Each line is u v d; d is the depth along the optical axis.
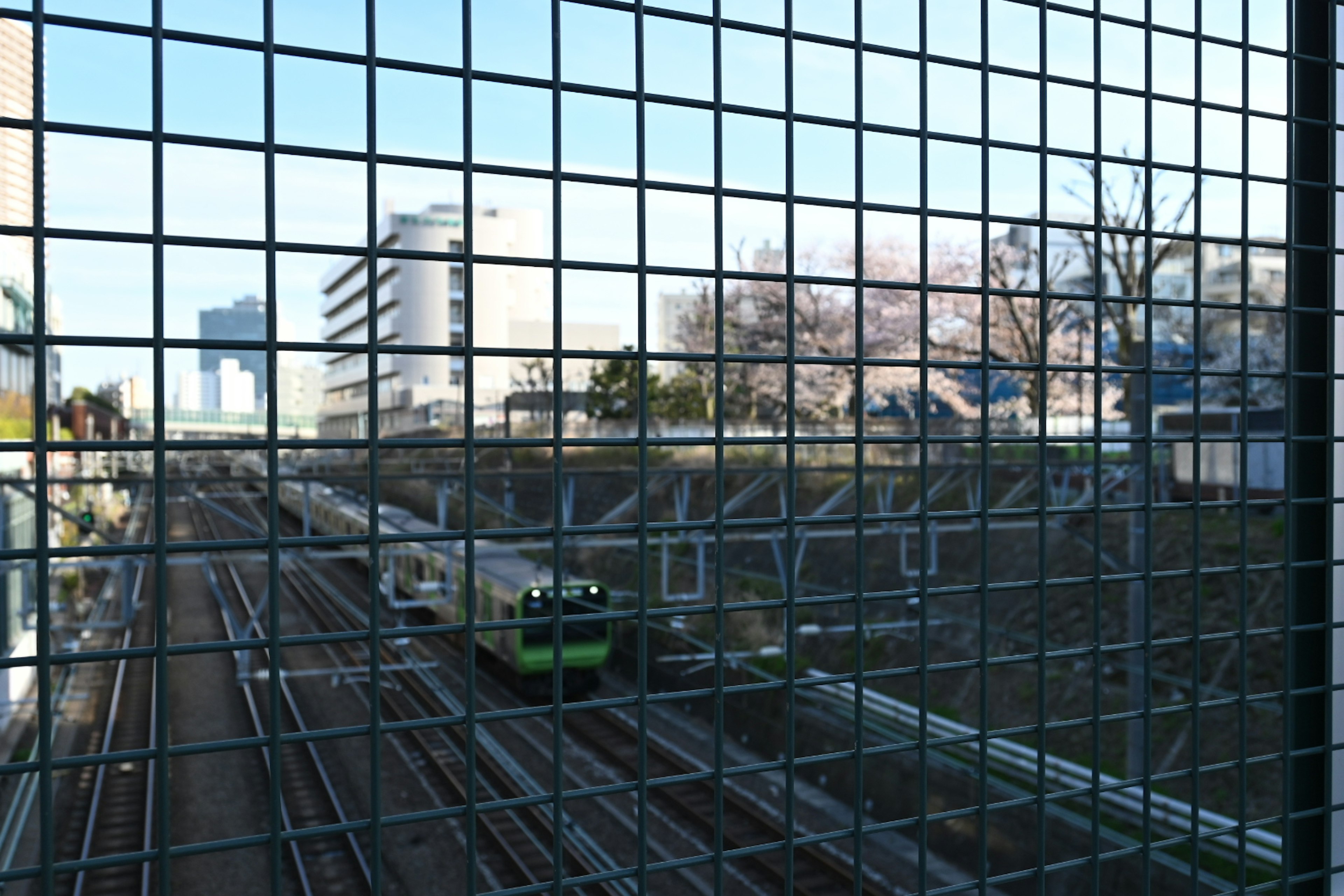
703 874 7.56
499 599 13.04
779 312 18.50
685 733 11.46
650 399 20.58
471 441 1.20
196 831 8.48
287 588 20.36
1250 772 8.16
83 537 18.41
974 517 1.50
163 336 1.08
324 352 1.15
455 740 10.76
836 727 9.77
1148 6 1.63
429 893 7.34
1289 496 1.80
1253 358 17.17
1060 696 10.25
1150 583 1.63
